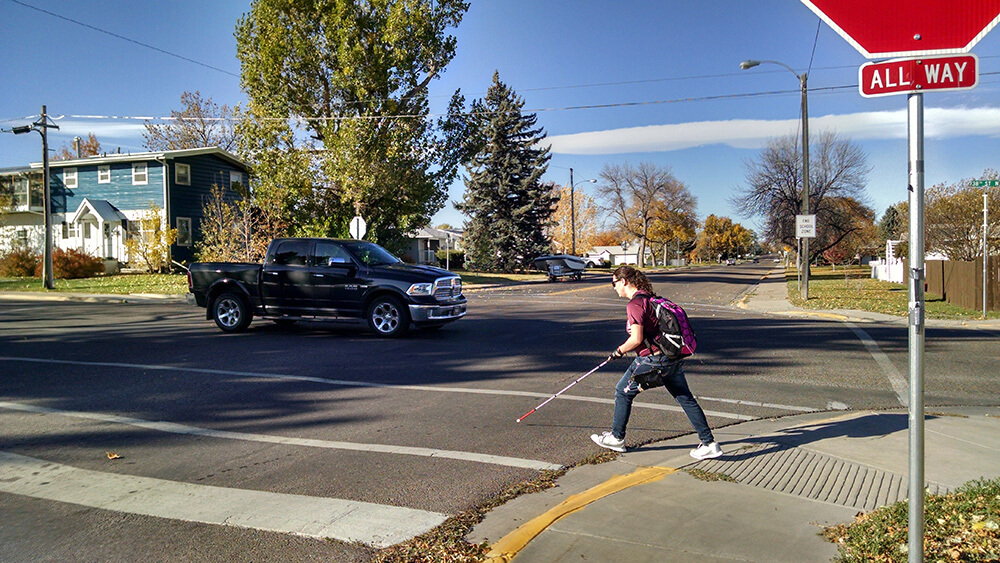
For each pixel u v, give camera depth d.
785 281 41.44
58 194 38.38
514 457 6.02
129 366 10.58
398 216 33.53
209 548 4.20
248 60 31.84
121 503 4.96
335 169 29.88
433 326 14.54
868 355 11.77
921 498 2.92
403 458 6.00
